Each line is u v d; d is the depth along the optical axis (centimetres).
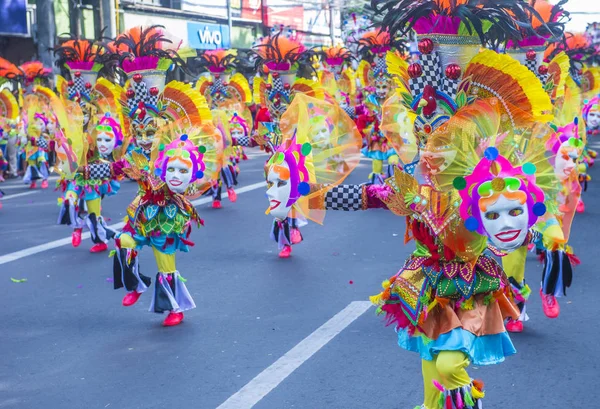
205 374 518
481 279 368
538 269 759
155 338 596
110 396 486
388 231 982
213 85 1547
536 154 363
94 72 900
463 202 357
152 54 626
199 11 2744
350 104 1816
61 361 553
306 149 401
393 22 382
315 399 470
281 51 1059
